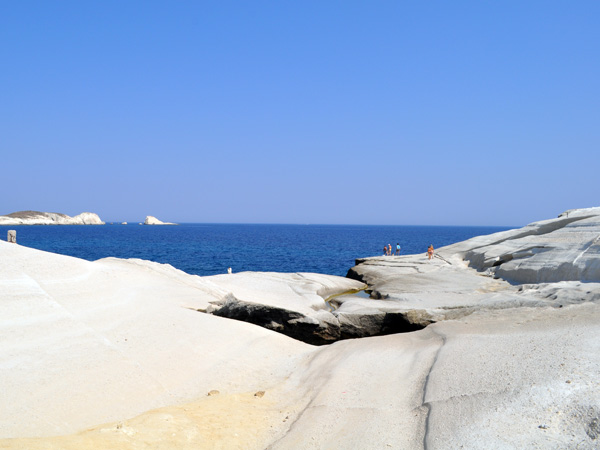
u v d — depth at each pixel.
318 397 11.07
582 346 11.05
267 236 169.38
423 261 39.94
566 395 8.53
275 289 27.72
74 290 15.09
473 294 24.39
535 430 7.67
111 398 10.52
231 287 24.12
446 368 11.48
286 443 8.64
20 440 7.26
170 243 111.00
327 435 8.93
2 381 10.02
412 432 8.73
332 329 20.42
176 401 11.09
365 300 25.16
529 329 14.07
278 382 12.83
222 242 119.81
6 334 11.66
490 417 8.36
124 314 14.84
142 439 8.10
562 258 25.59
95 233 167.25
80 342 12.42
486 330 14.88
